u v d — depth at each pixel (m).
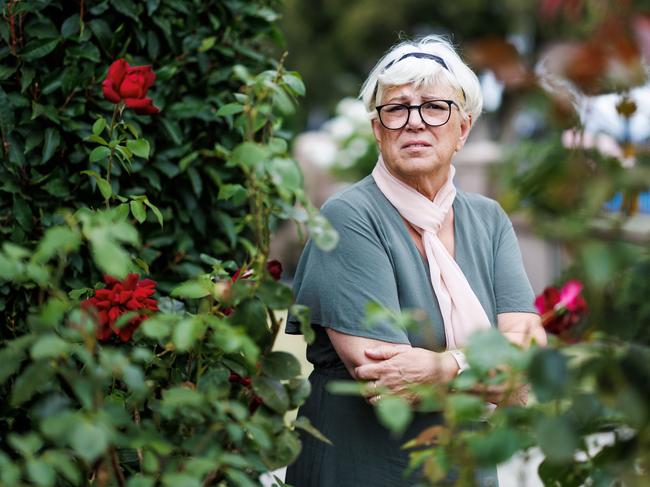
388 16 23.16
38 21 2.71
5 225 2.68
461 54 2.63
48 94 2.75
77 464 1.91
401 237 2.58
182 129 3.06
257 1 3.31
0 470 1.47
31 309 2.54
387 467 2.46
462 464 1.55
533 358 1.42
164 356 2.31
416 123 2.53
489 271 2.71
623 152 1.54
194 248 3.13
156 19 2.95
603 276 1.40
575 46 1.39
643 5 1.37
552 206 1.57
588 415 1.45
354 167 11.53
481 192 10.12
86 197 2.82
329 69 24.22
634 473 1.45
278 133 3.08
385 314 1.61
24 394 1.60
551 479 1.67
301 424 1.94
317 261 2.53
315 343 2.62
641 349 1.46
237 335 1.73
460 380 1.53
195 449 1.72
